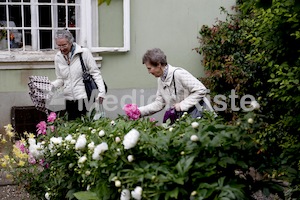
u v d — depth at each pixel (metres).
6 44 6.73
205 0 7.32
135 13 7.09
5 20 6.70
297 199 3.03
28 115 6.61
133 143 2.51
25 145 4.04
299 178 2.64
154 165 2.49
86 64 5.49
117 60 7.09
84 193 2.78
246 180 2.59
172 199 2.39
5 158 4.09
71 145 3.29
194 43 7.37
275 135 3.72
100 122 3.58
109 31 7.00
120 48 6.96
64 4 6.82
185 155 2.48
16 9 6.72
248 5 2.94
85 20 6.79
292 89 3.71
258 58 4.21
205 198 2.29
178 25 7.29
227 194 2.29
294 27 3.74
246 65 6.56
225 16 7.38
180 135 2.69
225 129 2.57
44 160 3.76
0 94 6.62
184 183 2.40
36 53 6.73
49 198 3.49
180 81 4.32
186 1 7.26
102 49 6.89
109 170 2.60
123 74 7.14
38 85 5.51
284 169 2.68
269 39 4.02
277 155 2.94
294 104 3.79
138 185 2.46
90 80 5.51
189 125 2.89
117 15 7.00
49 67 6.74
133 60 7.16
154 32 7.21
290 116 3.78
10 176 4.13
